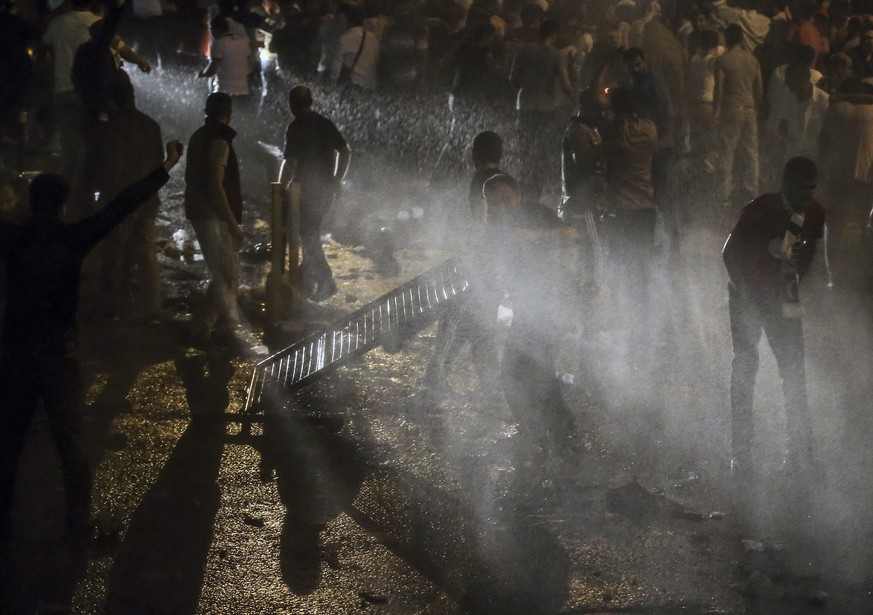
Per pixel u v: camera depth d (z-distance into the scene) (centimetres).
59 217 688
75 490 698
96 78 1259
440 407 966
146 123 1215
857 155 1396
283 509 759
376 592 648
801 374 807
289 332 1175
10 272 674
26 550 693
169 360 1077
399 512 759
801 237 795
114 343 1130
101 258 1345
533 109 1719
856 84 1437
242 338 1155
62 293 675
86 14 1466
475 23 1920
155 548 698
